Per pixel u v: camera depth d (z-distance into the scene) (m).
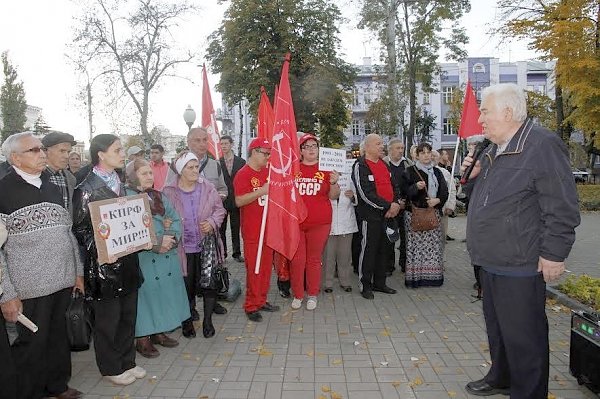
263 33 25.41
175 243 4.68
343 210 6.89
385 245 6.94
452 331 5.38
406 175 7.20
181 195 5.23
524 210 3.27
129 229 4.00
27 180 3.67
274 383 4.15
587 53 17.98
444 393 3.94
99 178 4.02
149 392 4.02
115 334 4.11
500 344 3.74
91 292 3.95
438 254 7.26
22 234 3.58
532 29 19.06
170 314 4.73
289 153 5.46
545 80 50.22
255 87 25.02
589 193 20.78
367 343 5.05
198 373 4.38
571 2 17.91
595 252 10.07
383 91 24.86
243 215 5.84
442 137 50.00
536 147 3.20
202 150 7.30
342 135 30.52
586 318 3.78
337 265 7.37
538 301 3.34
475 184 3.66
